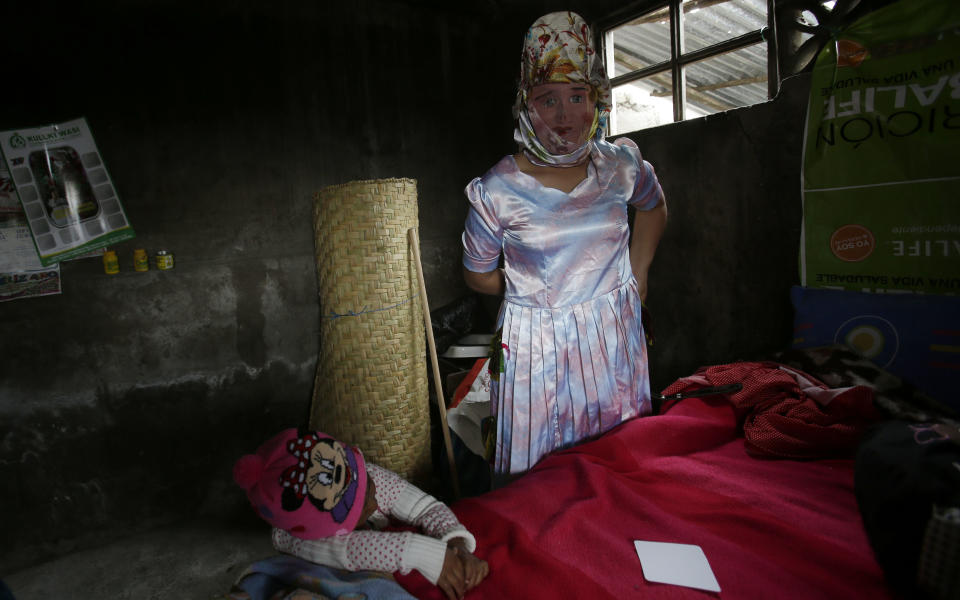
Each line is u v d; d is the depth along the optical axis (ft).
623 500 4.14
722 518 3.97
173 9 8.47
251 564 4.05
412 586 3.69
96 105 8.07
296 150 9.71
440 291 11.67
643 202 5.28
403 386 8.25
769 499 4.20
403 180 8.07
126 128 8.30
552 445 4.97
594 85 4.25
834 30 5.53
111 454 8.50
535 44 4.20
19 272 7.79
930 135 4.83
